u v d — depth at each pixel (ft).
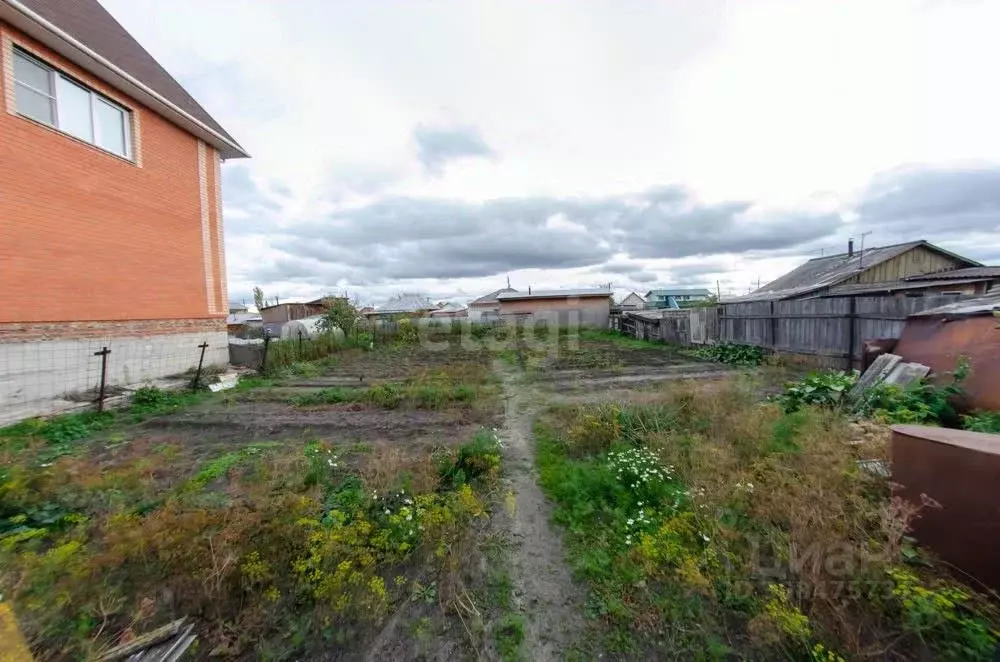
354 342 43.96
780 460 9.98
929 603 5.23
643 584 6.74
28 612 5.53
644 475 9.73
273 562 6.70
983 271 33.76
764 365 27.55
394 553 7.48
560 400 19.52
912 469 6.87
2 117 16.07
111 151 20.34
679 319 43.14
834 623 5.54
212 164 27.30
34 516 8.73
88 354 19.08
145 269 22.16
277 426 16.25
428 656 5.65
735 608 6.16
